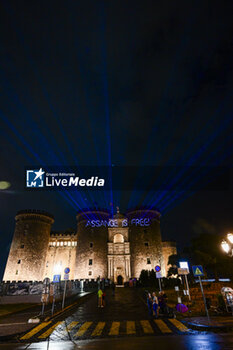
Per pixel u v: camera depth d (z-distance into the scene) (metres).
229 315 15.03
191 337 11.20
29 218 65.56
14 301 30.36
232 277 33.56
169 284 39.09
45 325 15.03
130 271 58.66
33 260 60.91
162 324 14.06
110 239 63.75
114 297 28.64
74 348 10.20
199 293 25.66
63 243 67.25
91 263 58.94
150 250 60.41
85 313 18.62
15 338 12.46
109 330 13.20
